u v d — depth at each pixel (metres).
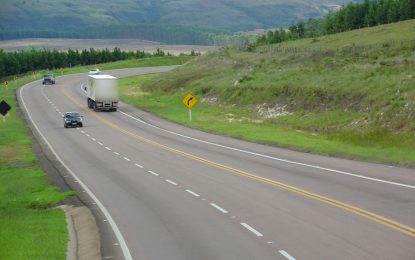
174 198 21.25
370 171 24.22
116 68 136.88
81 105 75.12
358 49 67.25
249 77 67.25
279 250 13.31
